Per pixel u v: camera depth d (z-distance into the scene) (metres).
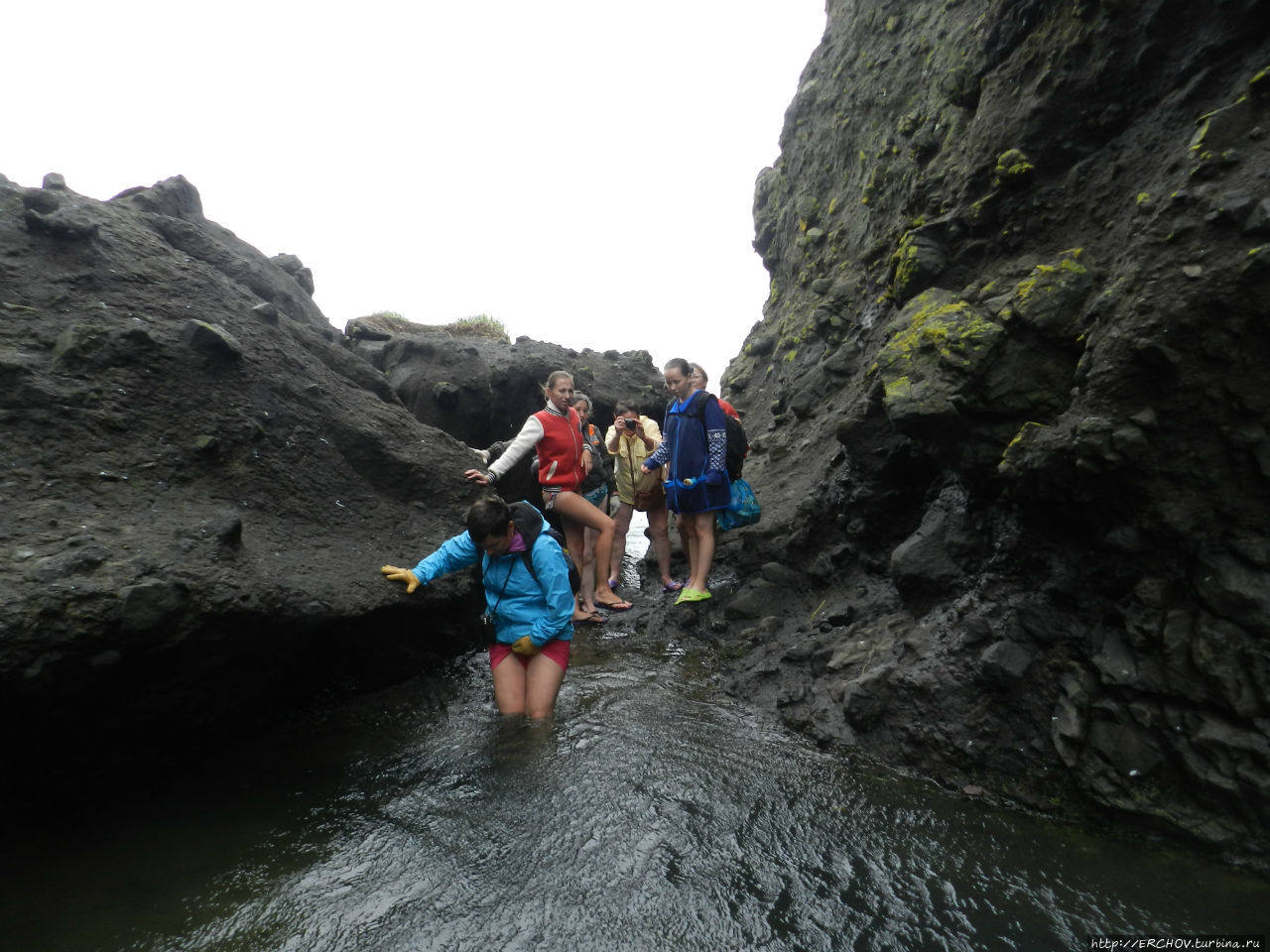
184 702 3.25
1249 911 2.38
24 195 4.26
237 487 4.03
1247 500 2.78
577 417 5.90
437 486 5.27
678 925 2.32
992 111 4.11
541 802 3.04
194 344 4.20
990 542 3.81
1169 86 3.37
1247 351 2.69
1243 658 2.73
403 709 4.14
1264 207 2.61
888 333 4.41
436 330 13.03
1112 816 2.88
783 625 5.12
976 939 2.27
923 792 3.22
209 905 2.42
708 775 3.34
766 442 7.68
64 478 3.33
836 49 9.55
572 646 5.44
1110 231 3.47
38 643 2.58
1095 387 3.01
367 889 2.50
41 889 2.50
